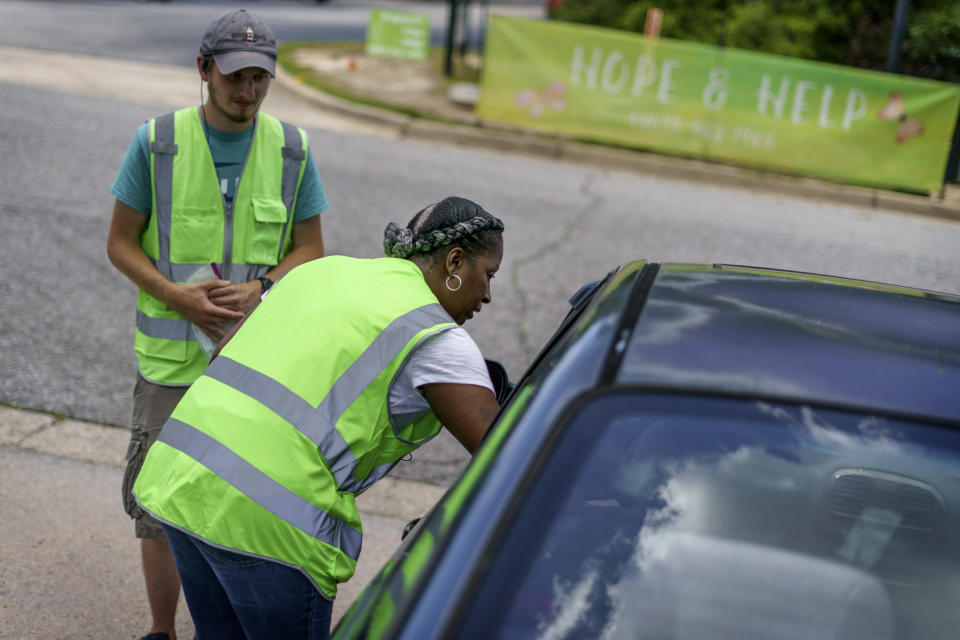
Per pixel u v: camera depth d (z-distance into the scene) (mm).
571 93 10266
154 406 2641
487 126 10555
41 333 4727
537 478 1424
